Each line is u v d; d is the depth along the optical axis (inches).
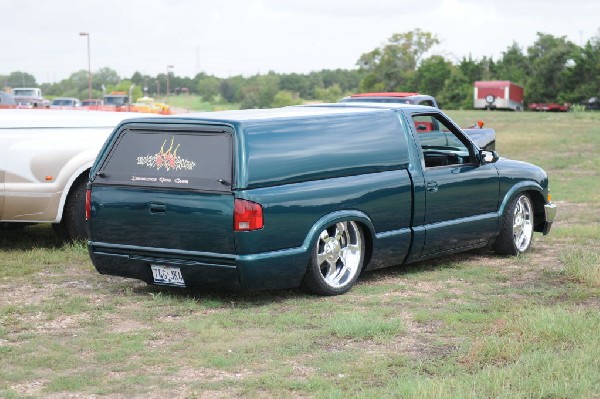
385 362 241.0
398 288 339.9
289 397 215.9
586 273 351.6
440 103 5216.5
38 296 331.9
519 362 234.4
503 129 1540.4
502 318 284.5
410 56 6250.0
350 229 336.5
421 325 284.2
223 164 305.1
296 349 256.7
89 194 331.6
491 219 393.4
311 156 320.5
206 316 298.7
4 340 272.1
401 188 350.3
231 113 331.9
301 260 315.6
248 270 302.8
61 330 283.6
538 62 4544.8
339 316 293.4
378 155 344.5
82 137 433.1
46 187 420.5
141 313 303.0
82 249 420.5
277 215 307.7
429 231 362.9
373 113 349.7
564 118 1934.1
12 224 485.4
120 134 328.8
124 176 324.5
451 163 385.7
